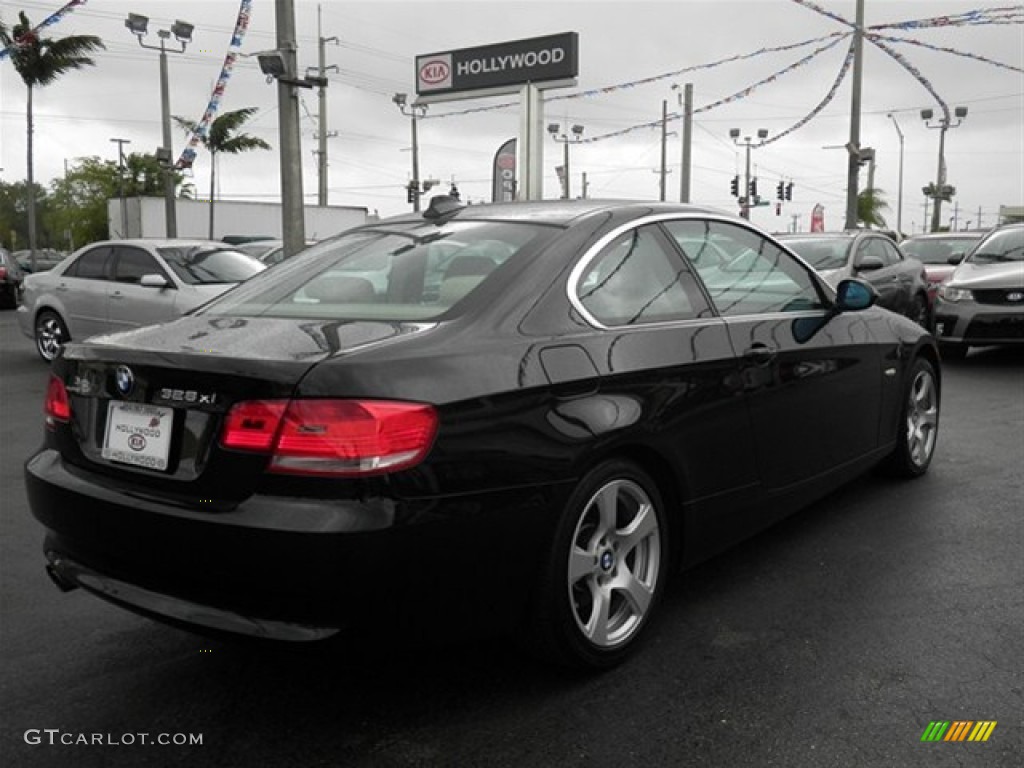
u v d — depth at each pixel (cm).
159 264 995
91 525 276
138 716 286
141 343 290
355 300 317
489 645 329
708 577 391
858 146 2327
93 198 5834
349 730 276
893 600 363
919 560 406
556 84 2031
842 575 390
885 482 529
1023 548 420
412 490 245
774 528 452
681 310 346
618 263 332
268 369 249
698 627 341
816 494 417
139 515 262
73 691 302
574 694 294
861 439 451
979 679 299
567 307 304
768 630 338
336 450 240
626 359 307
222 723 281
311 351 260
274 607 247
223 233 3694
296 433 242
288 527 238
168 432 266
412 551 245
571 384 286
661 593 328
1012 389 870
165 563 259
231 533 244
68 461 298
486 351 272
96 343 300
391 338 269
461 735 271
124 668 318
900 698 287
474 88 2161
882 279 1116
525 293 297
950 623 342
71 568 289
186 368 262
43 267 3741
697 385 331
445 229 349
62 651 332
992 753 257
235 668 317
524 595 276
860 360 441
